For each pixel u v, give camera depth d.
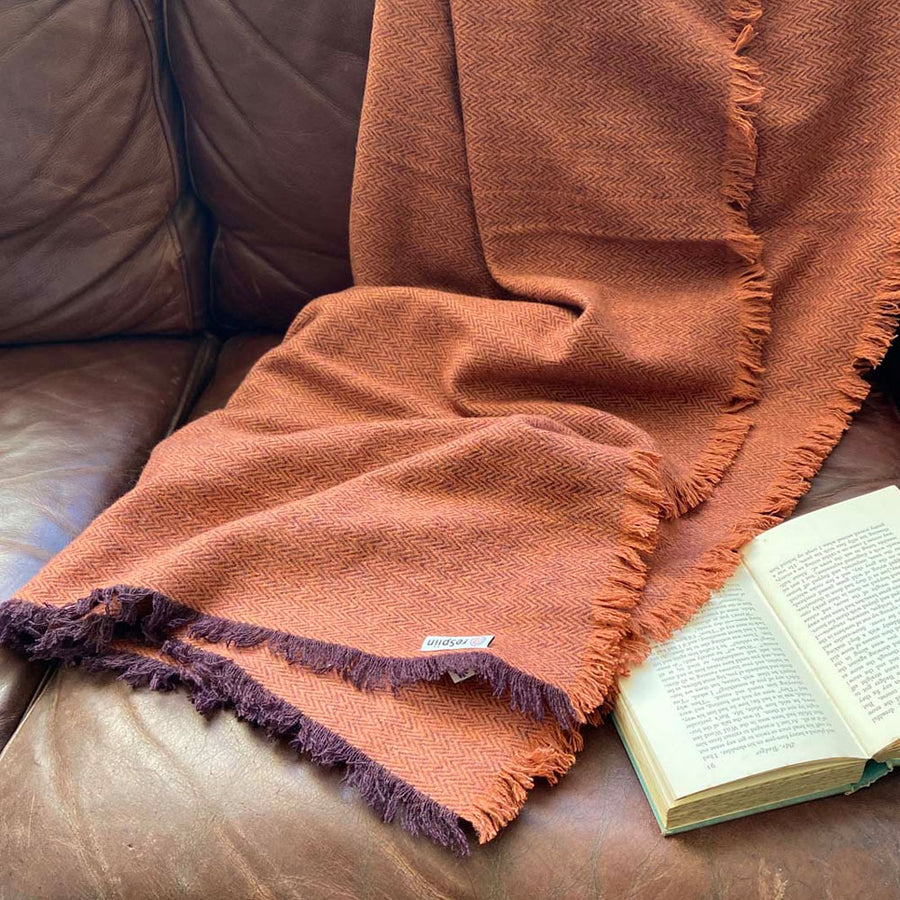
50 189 0.98
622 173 0.86
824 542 0.69
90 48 0.93
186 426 0.91
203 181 1.03
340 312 0.91
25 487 0.86
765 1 0.81
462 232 0.93
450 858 0.55
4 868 0.58
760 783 0.54
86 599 0.66
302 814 0.57
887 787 0.57
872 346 0.81
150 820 0.58
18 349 1.10
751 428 0.85
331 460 0.78
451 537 0.71
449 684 0.63
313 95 0.93
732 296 0.86
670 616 0.65
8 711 0.66
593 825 0.56
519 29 0.83
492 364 0.84
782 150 0.83
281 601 0.68
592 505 0.72
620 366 0.83
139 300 1.07
